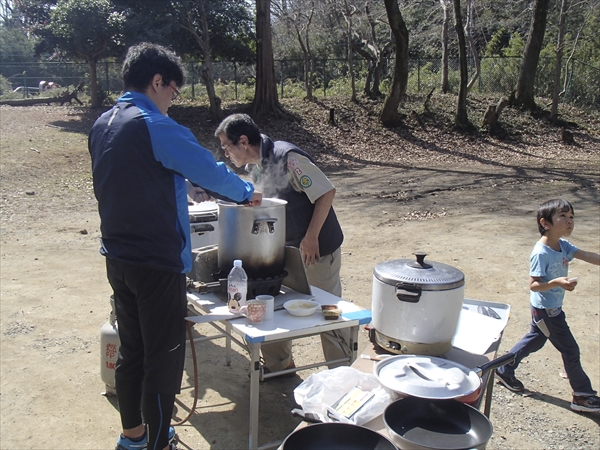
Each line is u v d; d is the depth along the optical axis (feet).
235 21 69.56
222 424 10.59
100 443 9.95
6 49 154.92
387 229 27.12
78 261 21.20
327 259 10.81
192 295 9.74
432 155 58.18
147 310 7.77
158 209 7.57
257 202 8.95
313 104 73.20
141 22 63.67
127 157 7.47
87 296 17.40
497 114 66.13
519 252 22.56
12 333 14.51
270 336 8.18
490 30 106.32
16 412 10.87
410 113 69.41
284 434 10.28
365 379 7.30
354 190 39.01
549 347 14.17
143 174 7.48
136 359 8.41
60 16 66.33
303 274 9.66
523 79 72.33
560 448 10.03
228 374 12.67
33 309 16.20
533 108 72.54
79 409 11.05
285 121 66.49
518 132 67.15
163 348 7.89
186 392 11.84
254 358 8.68
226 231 9.23
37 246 23.31
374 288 8.05
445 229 26.96
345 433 5.74
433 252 22.77
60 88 100.78
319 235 10.57
